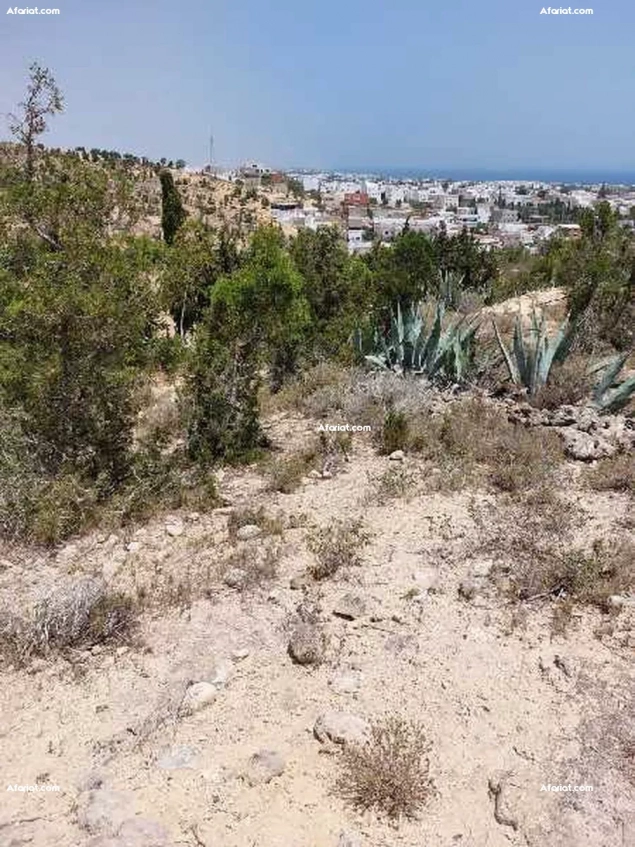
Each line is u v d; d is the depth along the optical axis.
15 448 6.09
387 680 3.78
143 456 6.39
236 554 5.09
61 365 6.15
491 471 6.34
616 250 14.84
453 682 3.73
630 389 7.86
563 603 4.32
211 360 7.39
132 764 3.28
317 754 3.32
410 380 8.41
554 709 3.54
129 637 4.23
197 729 3.49
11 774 3.24
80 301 6.11
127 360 6.89
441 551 5.00
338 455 6.86
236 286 8.66
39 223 8.55
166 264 9.54
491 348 9.49
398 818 2.99
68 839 2.88
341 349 10.16
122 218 8.95
